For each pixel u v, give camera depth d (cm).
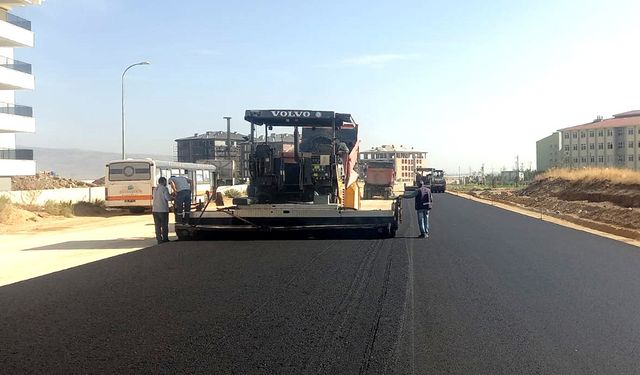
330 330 664
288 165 1656
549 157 12800
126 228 2205
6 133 4575
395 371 525
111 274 1056
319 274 1035
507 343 613
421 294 862
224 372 522
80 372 523
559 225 2106
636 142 10319
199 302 809
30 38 4488
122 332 657
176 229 1644
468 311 757
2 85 4256
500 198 4809
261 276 1016
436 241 1566
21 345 609
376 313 745
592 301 817
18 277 1066
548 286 927
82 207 3139
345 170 1748
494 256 1268
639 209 2625
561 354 575
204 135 10200
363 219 1606
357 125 1906
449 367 536
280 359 559
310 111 1627
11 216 2427
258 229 1617
